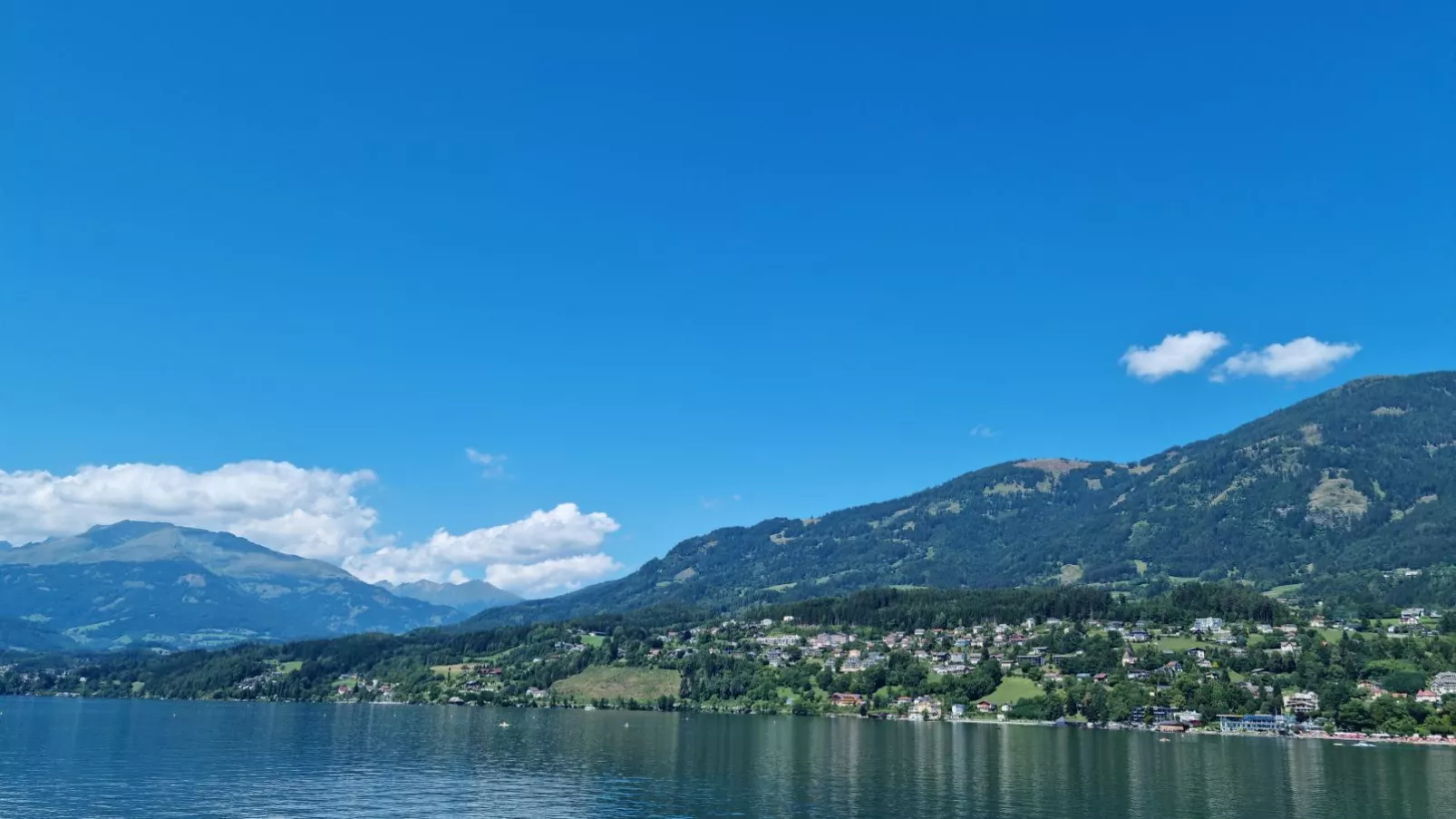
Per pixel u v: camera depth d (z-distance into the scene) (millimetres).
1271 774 168875
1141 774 168250
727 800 138875
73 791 143625
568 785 152875
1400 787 152750
